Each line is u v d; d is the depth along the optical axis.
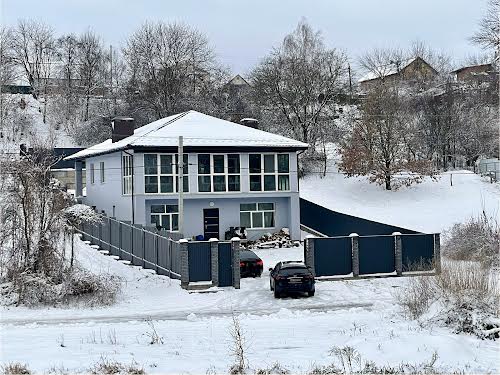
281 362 13.37
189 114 46.72
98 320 22.91
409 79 84.56
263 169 43.09
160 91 76.62
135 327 20.39
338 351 14.38
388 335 16.61
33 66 91.62
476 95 70.00
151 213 41.25
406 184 56.22
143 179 40.47
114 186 44.69
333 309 24.89
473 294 18.27
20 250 27.09
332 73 66.44
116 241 36.72
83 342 16.66
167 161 41.31
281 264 28.66
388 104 58.25
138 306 26.42
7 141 57.88
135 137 43.25
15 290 26.42
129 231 35.19
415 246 33.62
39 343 16.27
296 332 18.39
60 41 93.19
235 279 29.97
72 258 27.83
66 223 28.22
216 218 42.44
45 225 27.47
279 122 67.88
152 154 40.94
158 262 32.47
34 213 27.23
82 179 60.53
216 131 43.75
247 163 42.72
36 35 92.12
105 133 74.50
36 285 26.31
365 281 31.78
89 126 76.88
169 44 79.00
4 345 15.85
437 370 12.70
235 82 88.25
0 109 63.91
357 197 55.62
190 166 41.69
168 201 41.59
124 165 42.88
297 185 43.66
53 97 85.25
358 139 57.84
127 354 14.34
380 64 86.50
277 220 43.62
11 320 22.98
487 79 72.44
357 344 15.39
